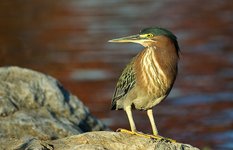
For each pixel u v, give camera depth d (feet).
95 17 127.95
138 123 65.46
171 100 74.18
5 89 39.88
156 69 34.40
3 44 106.11
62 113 40.63
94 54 96.73
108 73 85.46
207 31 115.55
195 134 63.77
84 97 75.41
